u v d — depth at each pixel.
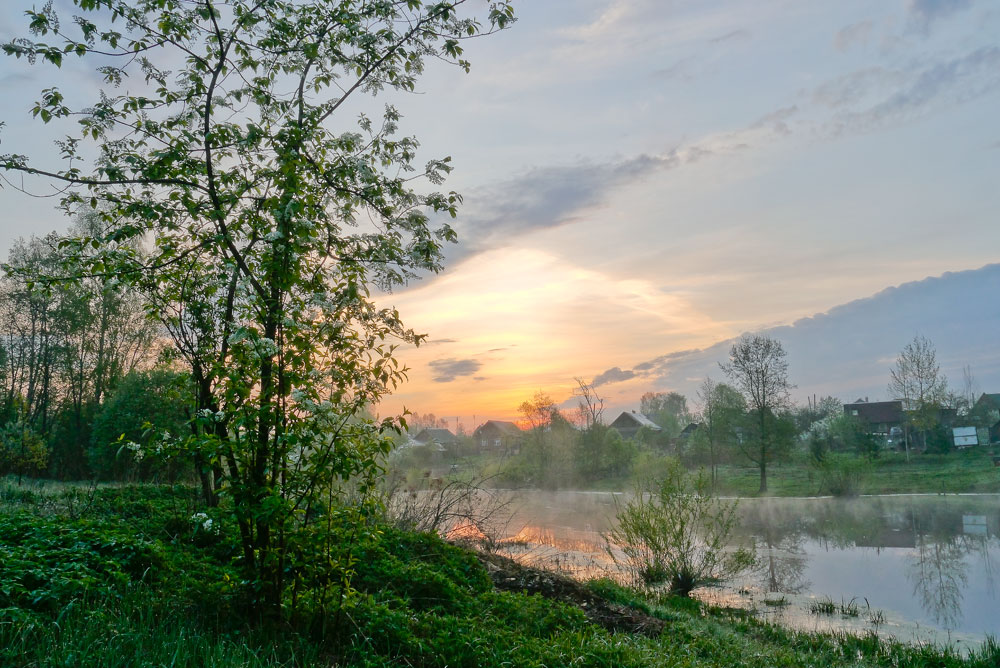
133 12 6.14
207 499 10.59
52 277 6.43
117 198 6.27
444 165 6.72
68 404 36.69
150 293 6.51
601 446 54.94
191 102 6.30
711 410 48.31
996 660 9.68
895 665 9.64
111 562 6.57
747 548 21.33
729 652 9.09
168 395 6.63
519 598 9.12
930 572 18.00
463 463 49.66
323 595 6.01
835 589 15.83
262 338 5.84
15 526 7.45
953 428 61.19
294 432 5.78
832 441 63.50
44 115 5.96
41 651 4.59
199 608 6.04
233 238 6.15
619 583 14.81
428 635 6.53
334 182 6.51
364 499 6.23
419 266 6.70
